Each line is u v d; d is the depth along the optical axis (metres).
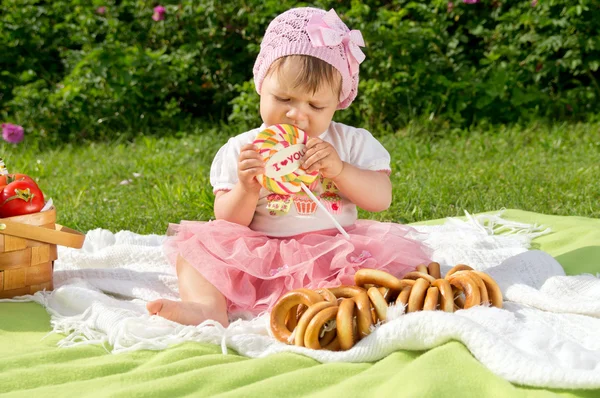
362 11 6.24
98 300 2.45
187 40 7.12
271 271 2.50
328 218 2.68
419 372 1.80
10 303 2.52
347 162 2.71
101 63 6.42
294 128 2.52
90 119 6.44
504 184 4.25
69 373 1.91
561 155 5.00
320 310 2.08
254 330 2.26
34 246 2.58
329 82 2.55
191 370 1.93
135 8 7.09
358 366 1.94
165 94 6.67
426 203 3.93
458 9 6.71
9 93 7.07
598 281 2.49
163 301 2.29
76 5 7.15
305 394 1.80
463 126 6.15
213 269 2.43
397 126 6.12
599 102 6.41
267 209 2.65
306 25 2.56
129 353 2.08
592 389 1.75
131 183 4.68
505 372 1.81
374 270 2.27
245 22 6.87
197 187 4.18
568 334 2.14
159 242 3.25
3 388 1.83
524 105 6.34
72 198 4.27
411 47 6.23
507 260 2.70
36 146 6.03
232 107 6.86
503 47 6.51
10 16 7.18
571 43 6.23
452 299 2.14
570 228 3.27
